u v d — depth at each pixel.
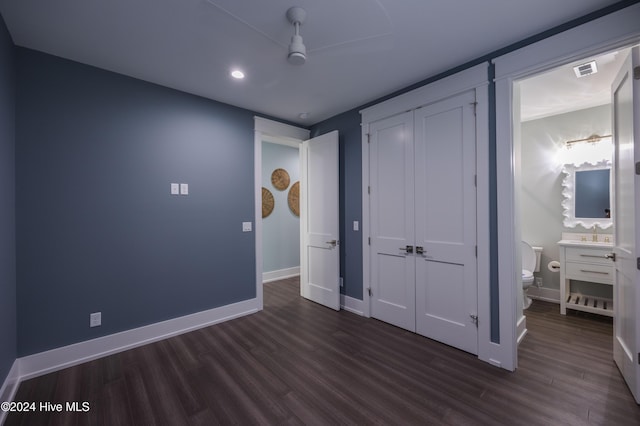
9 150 1.92
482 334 2.23
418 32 1.92
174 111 2.78
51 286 2.16
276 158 5.08
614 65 2.38
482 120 2.21
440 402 1.74
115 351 2.41
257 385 1.94
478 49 2.13
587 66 2.38
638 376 1.69
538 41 1.92
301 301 3.78
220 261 3.10
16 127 2.04
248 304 3.31
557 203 3.56
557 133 3.55
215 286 3.06
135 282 2.54
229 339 2.65
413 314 2.74
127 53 2.17
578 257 3.12
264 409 1.71
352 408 1.70
